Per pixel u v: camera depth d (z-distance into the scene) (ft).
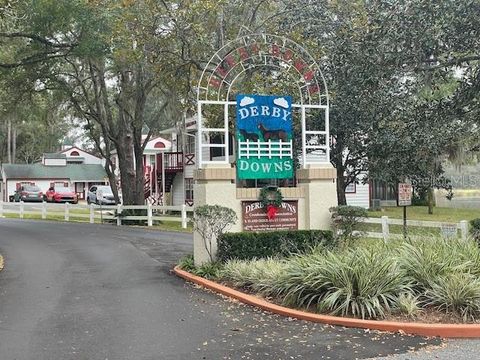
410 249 29.81
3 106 92.17
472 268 28.35
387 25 40.78
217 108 57.67
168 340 23.22
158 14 61.93
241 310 28.37
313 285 27.07
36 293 33.81
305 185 40.42
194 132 116.78
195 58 63.00
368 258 27.71
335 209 39.52
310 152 62.18
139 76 88.84
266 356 20.93
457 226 42.65
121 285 36.01
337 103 54.60
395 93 50.14
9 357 21.29
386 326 24.09
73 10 63.41
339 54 53.83
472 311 24.93
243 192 38.93
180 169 127.34
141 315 27.68
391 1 41.68
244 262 35.24
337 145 60.44
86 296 32.65
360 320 24.84
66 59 82.28
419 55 39.78
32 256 51.29
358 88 49.55
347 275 26.63
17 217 111.34
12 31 70.13
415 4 38.60
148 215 85.81
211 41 64.49
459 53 39.40
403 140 48.26
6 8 49.80
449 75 43.57
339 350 21.53
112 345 22.66
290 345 22.27
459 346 21.98
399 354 20.98
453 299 25.21
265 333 24.07
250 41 56.34
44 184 196.34
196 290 33.78
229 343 22.67
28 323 26.43
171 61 64.90
